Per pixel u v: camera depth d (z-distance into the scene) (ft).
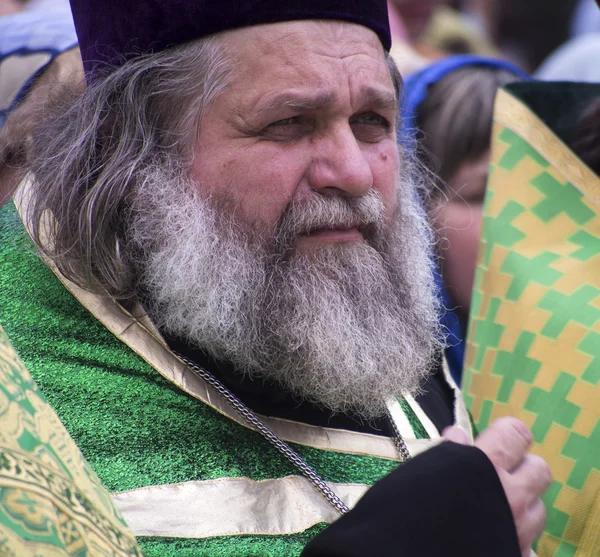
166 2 9.76
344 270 9.87
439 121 17.40
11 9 19.40
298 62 9.53
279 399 10.00
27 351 9.51
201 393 9.54
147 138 10.02
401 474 7.41
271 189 9.68
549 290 12.51
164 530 8.52
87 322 9.68
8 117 12.12
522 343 12.39
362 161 9.73
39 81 13.26
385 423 10.74
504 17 31.89
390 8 26.50
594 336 11.87
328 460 9.95
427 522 7.15
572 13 31.78
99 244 9.78
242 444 9.48
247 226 9.75
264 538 8.86
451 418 11.83
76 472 6.29
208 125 9.77
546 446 11.70
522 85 14.23
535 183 13.52
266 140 9.71
